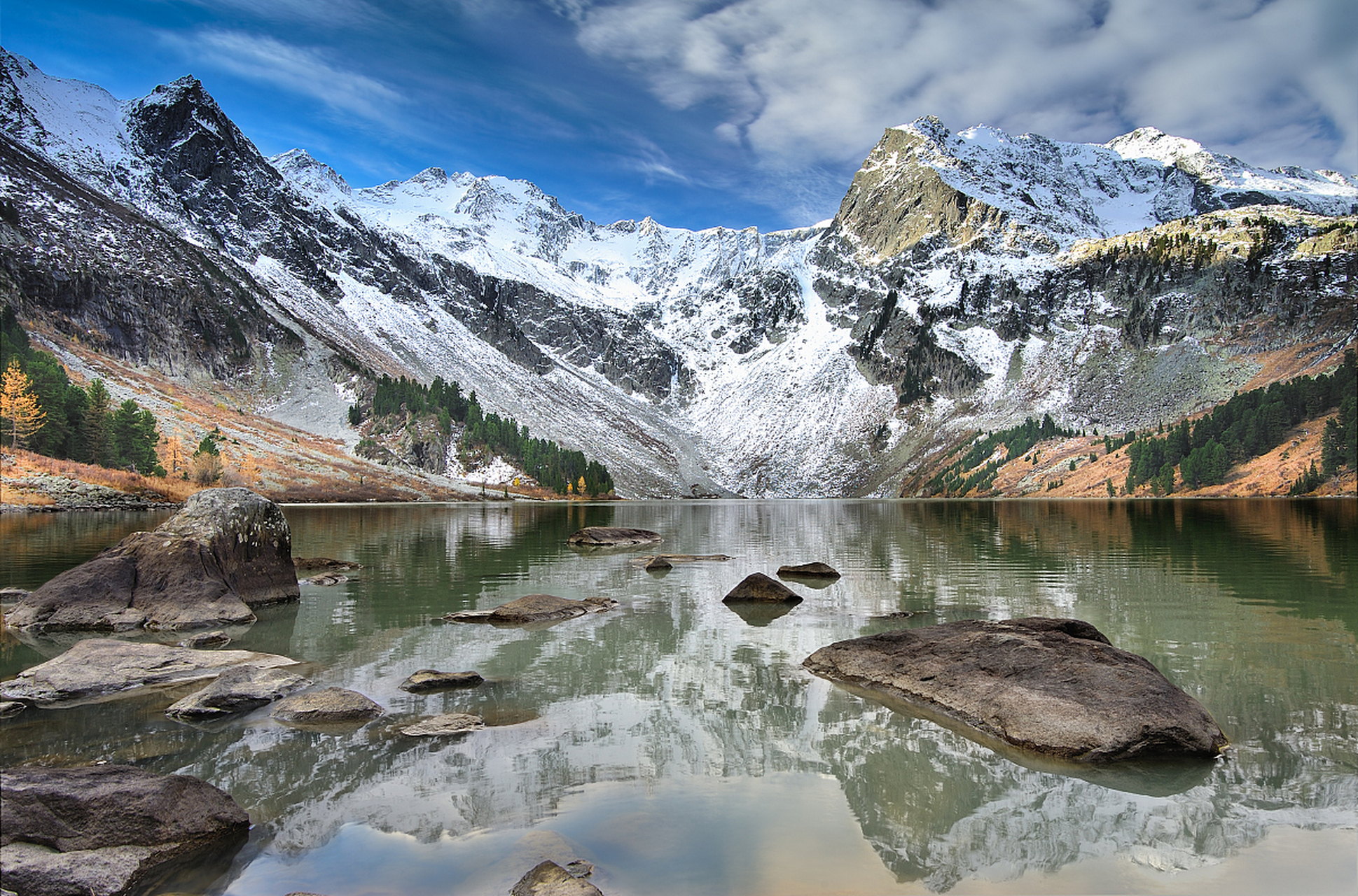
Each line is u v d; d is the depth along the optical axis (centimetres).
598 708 1320
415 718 1253
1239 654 1695
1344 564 3488
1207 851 791
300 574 3284
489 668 1605
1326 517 7519
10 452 9481
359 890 701
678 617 2252
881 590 2809
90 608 2052
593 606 2416
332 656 1709
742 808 901
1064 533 5750
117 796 791
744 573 3416
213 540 2333
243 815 855
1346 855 782
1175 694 1179
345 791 946
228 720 1238
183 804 815
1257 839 822
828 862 762
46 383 10250
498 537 5697
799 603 2505
